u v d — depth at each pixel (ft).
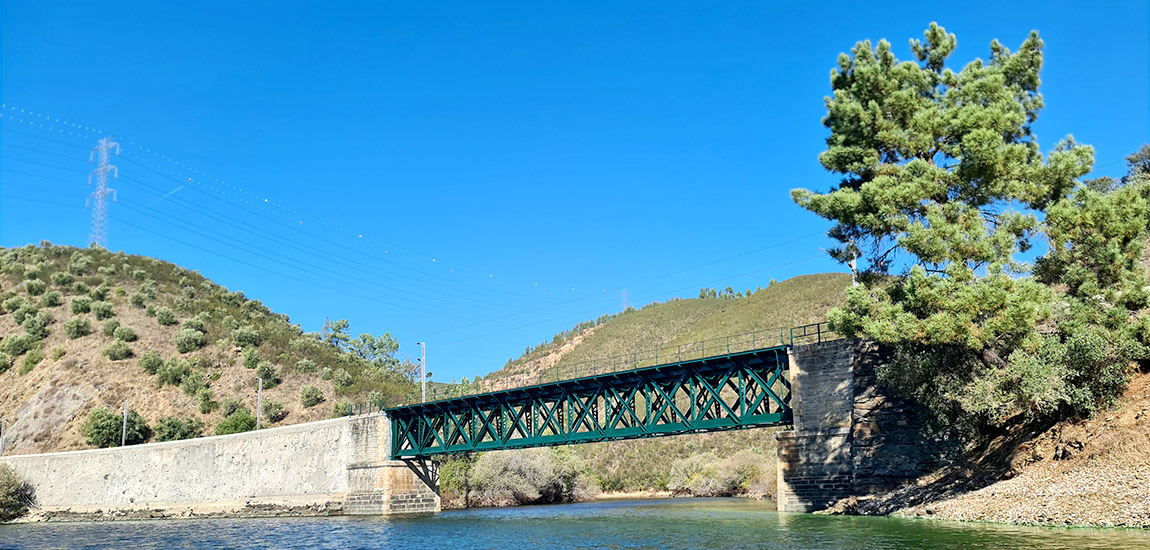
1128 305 112.57
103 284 506.89
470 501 265.75
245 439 238.48
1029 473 108.78
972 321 109.19
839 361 136.98
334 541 140.56
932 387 116.98
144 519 243.19
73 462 271.28
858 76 124.36
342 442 217.15
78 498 264.72
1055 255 118.73
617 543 119.75
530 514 202.80
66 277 513.45
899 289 117.29
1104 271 113.09
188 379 383.24
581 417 169.99
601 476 374.22
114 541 160.25
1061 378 106.22
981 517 104.63
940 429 123.54
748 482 290.56
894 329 110.01
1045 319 111.55
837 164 127.03
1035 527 94.07
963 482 119.24
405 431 209.46
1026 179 116.26
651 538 123.85
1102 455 100.32
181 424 338.75
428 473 217.97
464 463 277.85
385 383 431.02
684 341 538.47
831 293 465.88
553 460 301.43
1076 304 111.65
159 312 465.06
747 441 364.38
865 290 117.29
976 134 111.04
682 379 154.51
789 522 126.62
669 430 153.17
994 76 118.52
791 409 141.38
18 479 270.67
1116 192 116.16
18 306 474.90
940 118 117.70
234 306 558.97
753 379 148.66
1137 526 86.12
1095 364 107.65
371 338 570.46
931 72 126.52
